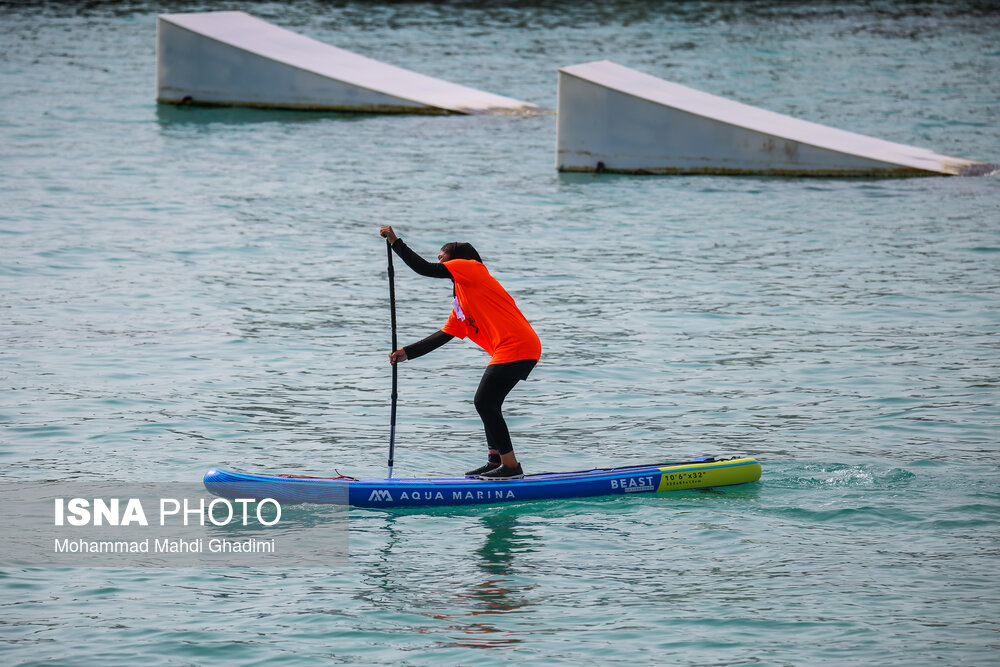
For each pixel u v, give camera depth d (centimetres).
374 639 2438
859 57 12681
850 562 2806
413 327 4884
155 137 8669
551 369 4356
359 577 2734
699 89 10881
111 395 3969
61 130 8731
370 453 3544
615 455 3547
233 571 2758
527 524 3059
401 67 11588
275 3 15412
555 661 2348
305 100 9806
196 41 9744
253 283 5441
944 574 2731
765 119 8231
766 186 7638
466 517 3106
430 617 2539
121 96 10044
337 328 4847
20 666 2314
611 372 4331
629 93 7875
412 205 6994
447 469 3428
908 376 4262
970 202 7156
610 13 15512
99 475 3309
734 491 3278
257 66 9756
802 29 14575
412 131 9200
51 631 2456
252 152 8312
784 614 2541
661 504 3189
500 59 12244
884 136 9038
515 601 2617
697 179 7838
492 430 3244
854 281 5553
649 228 6569
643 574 2755
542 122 9631
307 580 2716
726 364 4419
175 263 5709
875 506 3141
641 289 5422
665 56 12606
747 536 2969
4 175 7362
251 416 3834
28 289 5206
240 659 2358
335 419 3841
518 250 6078
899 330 4822
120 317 4872
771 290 5409
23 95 9906
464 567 2795
